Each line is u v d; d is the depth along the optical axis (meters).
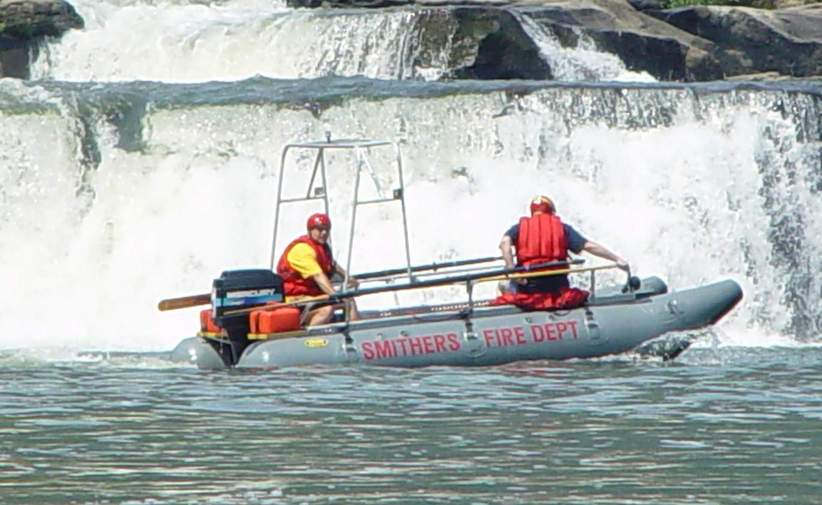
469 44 107.69
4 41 108.94
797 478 42.66
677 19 122.88
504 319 61.34
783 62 123.62
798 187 84.62
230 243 82.19
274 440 47.47
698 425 49.94
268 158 83.38
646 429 49.19
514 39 109.25
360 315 63.25
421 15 107.94
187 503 39.97
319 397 54.31
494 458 44.94
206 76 109.75
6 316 79.88
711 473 43.19
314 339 60.34
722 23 123.00
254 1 122.50
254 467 43.84
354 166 82.44
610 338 62.16
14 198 83.12
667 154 83.75
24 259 82.25
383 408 52.41
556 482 42.12
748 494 40.91
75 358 65.12
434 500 40.25
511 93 84.19
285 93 85.94
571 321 61.94
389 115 83.88
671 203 83.06
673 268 81.94
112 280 81.75
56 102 84.00
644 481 42.25
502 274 61.44
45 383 57.97
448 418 50.84
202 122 83.81
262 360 59.84
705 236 82.88
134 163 83.50
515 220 82.19
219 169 83.31
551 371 59.69
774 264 83.19
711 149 83.88
